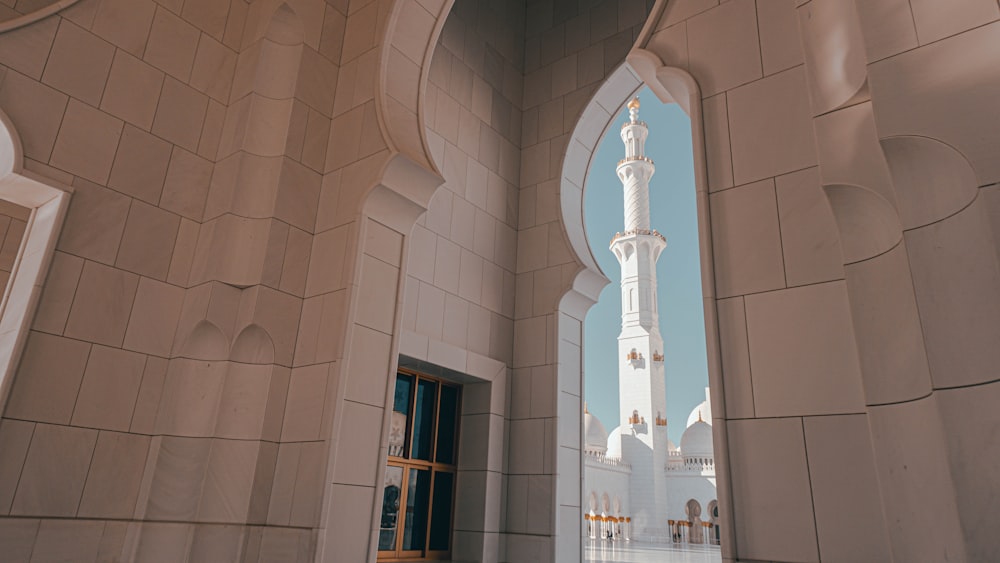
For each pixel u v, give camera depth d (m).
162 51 10.61
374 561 9.40
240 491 9.19
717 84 7.79
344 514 9.08
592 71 16.53
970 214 4.53
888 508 5.31
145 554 8.60
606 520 48.41
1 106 8.56
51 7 9.30
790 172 6.91
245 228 10.32
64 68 9.31
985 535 4.12
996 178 4.37
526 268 15.99
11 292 8.99
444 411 14.70
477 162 15.66
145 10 10.50
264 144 10.87
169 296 9.98
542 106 17.23
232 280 9.95
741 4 7.91
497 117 16.67
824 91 6.52
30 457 8.09
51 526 8.11
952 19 5.09
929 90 4.98
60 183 8.94
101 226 9.33
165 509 8.91
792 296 6.54
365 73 11.43
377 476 9.69
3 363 8.20
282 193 10.52
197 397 9.55
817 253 6.50
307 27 11.64
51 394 8.41
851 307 5.96
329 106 11.72
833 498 5.76
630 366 55.19
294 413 9.72
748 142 7.33
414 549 13.22
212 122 11.10
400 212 10.81
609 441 59.22
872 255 5.94
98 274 9.18
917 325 5.21
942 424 4.46
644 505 51.22
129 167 9.83
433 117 14.57
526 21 18.55
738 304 6.88
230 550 8.84
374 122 10.83
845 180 5.97
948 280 4.62
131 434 9.15
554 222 15.84
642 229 57.47
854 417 5.85
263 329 9.83
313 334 10.05
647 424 53.19
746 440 6.41
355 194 10.55
